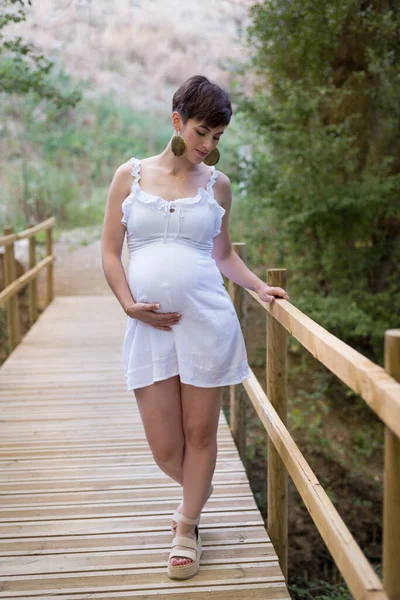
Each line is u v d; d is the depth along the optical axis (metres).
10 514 2.63
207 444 2.13
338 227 6.10
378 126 6.20
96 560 2.29
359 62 6.02
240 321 3.88
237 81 7.18
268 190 6.39
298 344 6.68
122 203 2.02
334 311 5.95
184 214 1.96
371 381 1.26
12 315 6.09
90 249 10.45
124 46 14.51
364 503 5.21
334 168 5.94
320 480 5.43
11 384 4.57
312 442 5.82
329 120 6.32
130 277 2.02
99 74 14.65
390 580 1.31
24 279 6.25
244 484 2.92
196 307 1.98
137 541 2.42
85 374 4.81
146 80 14.90
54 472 3.06
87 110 14.34
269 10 6.07
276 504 2.60
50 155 13.18
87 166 13.45
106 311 7.12
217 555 2.32
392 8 5.73
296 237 6.39
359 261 6.27
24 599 2.07
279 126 6.22
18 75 5.87
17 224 11.14
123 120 14.53
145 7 14.60
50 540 2.43
